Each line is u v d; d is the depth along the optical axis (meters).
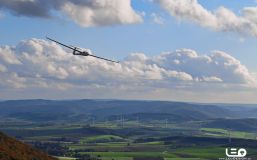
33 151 157.38
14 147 149.12
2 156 134.62
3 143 147.62
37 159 150.38
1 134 156.50
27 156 147.38
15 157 139.50
